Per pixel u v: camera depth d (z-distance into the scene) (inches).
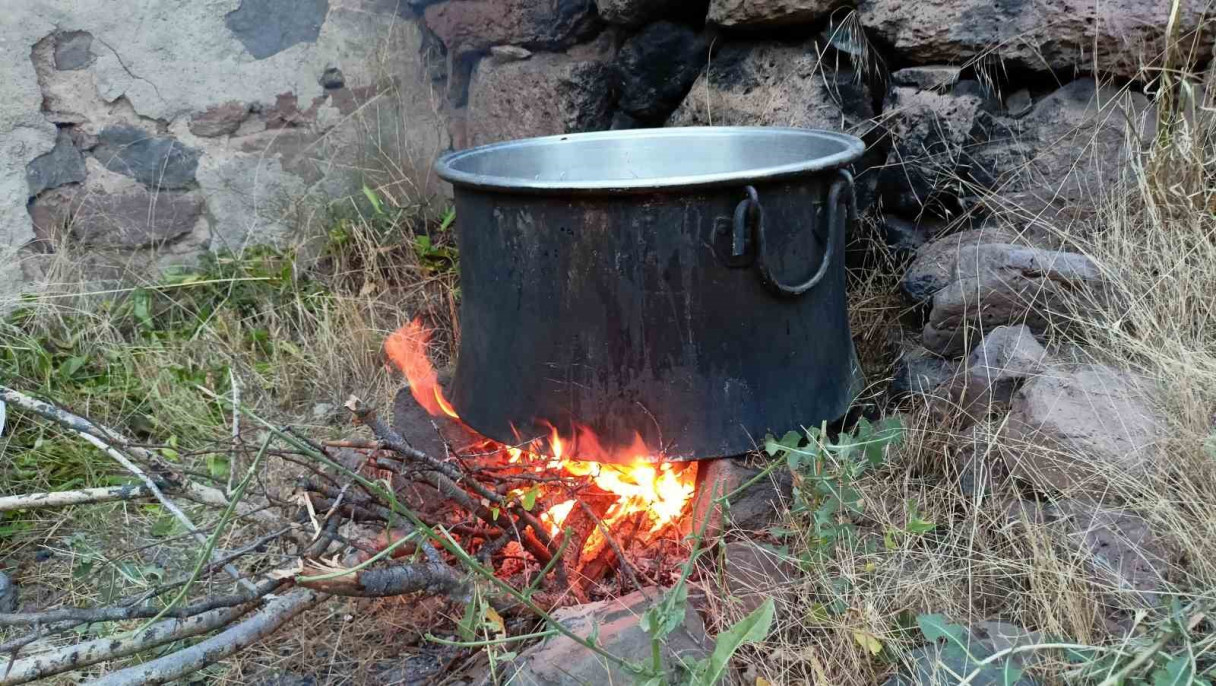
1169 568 58.1
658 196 65.7
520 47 118.3
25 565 81.5
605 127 114.7
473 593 59.8
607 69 113.1
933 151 87.4
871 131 92.0
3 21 106.1
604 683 57.8
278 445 86.0
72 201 114.0
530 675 58.8
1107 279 73.3
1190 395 63.0
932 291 85.0
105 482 90.4
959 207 89.5
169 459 73.4
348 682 66.4
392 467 62.0
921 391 79.2
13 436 93.3
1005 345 74.1
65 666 55.5
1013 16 81.9
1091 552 60.1
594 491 74.2
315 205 123.0
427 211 126.4
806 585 65.1
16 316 107.2
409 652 68.6
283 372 105.7
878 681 59.1
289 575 54.7
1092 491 63.6
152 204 117.6
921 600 62.6
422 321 113.7
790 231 70.1
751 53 101.0
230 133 119.3
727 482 70.1
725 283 68.3
